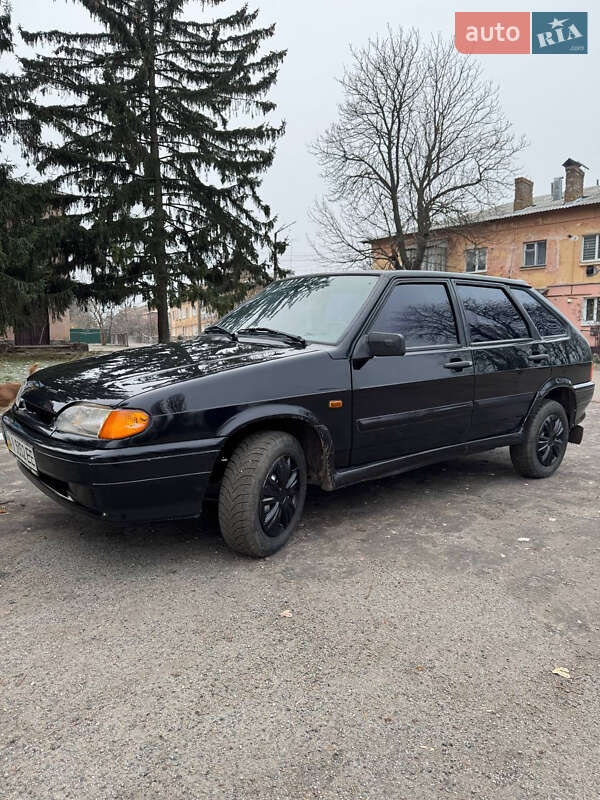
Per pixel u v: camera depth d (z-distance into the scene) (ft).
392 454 12.10
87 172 57.16
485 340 13.94
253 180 60.85
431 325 12.81
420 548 10.80
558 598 8.95
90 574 9.46
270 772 5.38
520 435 15.06
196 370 9.87
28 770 5.34
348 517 12.46
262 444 9.82
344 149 86.53
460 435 13.41
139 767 5.41
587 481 15.87
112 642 7.50
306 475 11.07
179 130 58.49
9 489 14.29
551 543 11.18
